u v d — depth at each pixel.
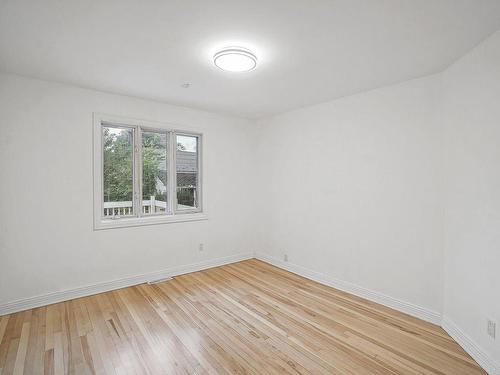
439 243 2.54
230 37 2.01
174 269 3.86
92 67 2.55
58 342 2.22
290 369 1.93
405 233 2.79
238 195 4.60
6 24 1.84
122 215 3.54
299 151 3.98
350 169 3.30
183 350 2.13
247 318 2.64
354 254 3.26
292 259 4.09
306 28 1.88
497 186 1.86
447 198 2.45
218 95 3.37
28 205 2.79
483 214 1.99
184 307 2.87
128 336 2.32
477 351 2.01
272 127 4.43
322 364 1.98
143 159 3.71
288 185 4.16
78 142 3.08
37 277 2.85
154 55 2.31
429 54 2.23
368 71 2.59
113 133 3.46
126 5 1.63
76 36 2.00
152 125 3.62
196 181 4.23
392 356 2.08
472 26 1.83
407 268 2.78
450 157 2.40
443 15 1.71
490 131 1.93
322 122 3.65
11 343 2.21
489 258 1.93
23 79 2.76
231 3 1.61
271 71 2.62
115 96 3.33
